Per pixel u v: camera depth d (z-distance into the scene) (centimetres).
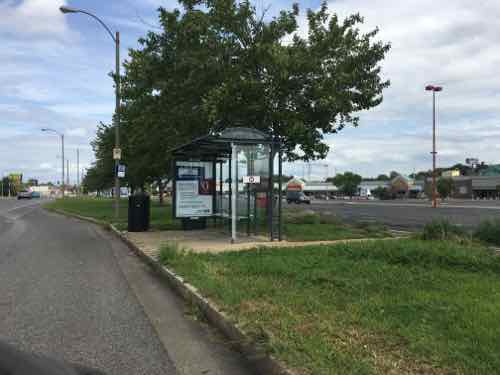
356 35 1424
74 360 422
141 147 2373
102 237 1490
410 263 758
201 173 1484
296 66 1229
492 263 720
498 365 347
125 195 9700
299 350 390
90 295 675
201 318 556
